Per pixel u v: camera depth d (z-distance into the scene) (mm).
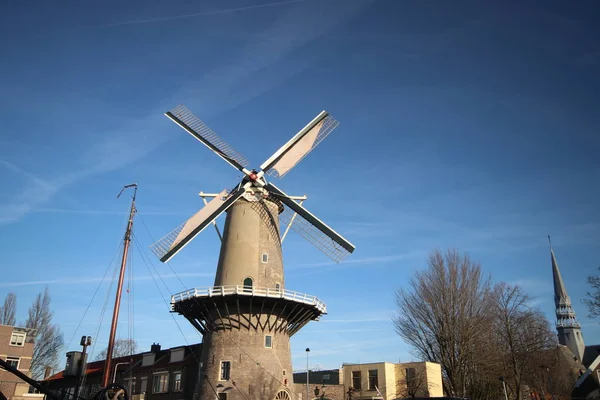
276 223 38906
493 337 45938
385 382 46656
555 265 125562
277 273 37219
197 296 33750
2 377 43062
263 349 34250
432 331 39688
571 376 70000
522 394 53125
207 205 37438
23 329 46375
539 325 54344
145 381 46781
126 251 29609
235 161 38250
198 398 33906
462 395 36531
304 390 46031
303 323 38281
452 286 39625
